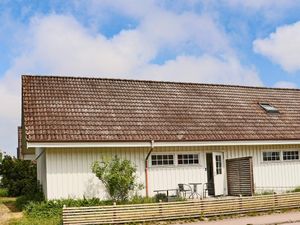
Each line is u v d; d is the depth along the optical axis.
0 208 20.53
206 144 20.92
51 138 18.31
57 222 15.18
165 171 20.61
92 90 22.67
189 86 25.81
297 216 16.11
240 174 20.91
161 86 24.94
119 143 19.30
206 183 21.39
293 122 24.91
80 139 18.66
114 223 15.14
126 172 18.34
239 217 16.41
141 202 17.94
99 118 20.44
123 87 23.73
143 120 21.19
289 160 23.69
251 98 26.39
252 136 22.25
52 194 18.55
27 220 15.84
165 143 20.09
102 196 19.23
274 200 17.59
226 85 27.09
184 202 16.09
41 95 21.17
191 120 22.23
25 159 30.12
